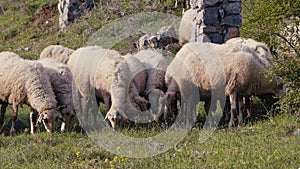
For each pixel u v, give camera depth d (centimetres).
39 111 1506
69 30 3388
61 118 1513
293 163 1043
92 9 3456
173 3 3250
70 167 1078
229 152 1145
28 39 3603
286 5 1408
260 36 1490
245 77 1480
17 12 4181
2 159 1144
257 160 1074
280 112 1487
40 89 1517
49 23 3775
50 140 1327
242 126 1453
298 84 1371
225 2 2139
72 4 3500
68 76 1641
